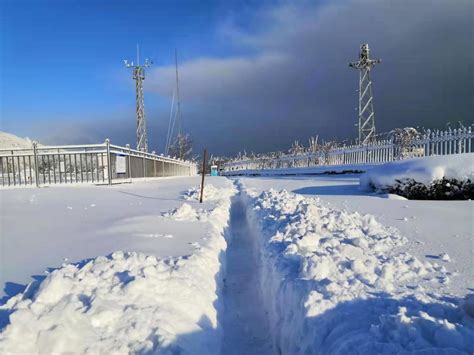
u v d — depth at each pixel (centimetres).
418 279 341
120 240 491
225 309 407
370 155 2752
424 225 604
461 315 258
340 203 930
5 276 342
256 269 564
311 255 384
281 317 356
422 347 216
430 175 999
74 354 212
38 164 1430
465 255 419
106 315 246
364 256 405
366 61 3325
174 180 2323
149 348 230
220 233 621
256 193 1232
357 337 238
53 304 246
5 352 197
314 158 4028
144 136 3253
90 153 1469
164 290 300
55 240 491
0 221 643
